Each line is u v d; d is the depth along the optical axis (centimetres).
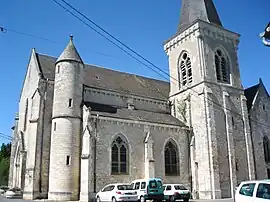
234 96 4656
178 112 4712
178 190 3262
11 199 3366
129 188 3019
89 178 3316
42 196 3503
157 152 3916
